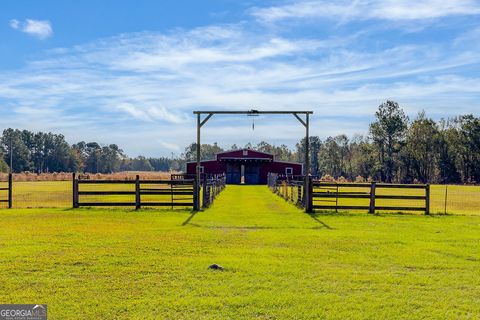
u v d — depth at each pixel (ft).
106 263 30.96
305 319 20.86
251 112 71.67
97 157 577.84
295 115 72.28
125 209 67.51
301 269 29.71
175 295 24.00
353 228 49.44
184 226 49.62
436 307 22.53
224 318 20.81
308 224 52.47
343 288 25.52
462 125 298.97
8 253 33.86
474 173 293.02
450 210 82.17
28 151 485.15
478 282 27.02
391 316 21.22
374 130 299.79
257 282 26.53
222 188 135.85
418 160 304.30
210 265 29.86
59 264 30.60
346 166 385.91
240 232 45.65
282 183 108.17
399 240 41.27
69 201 92.27
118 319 20.68
